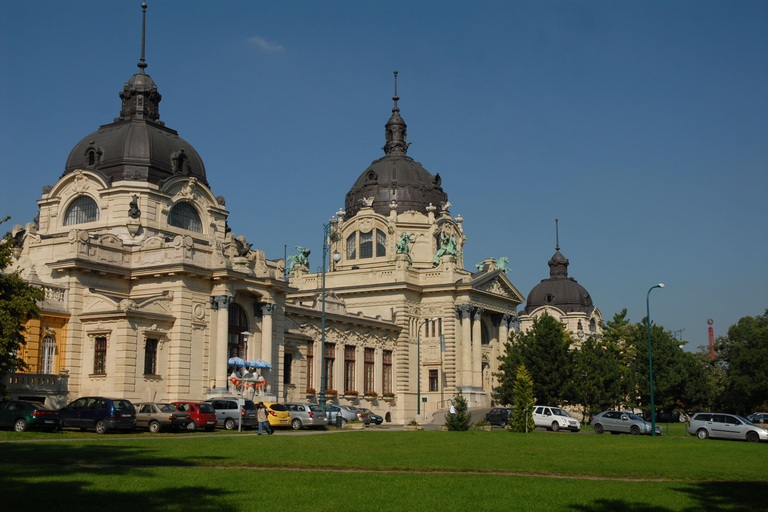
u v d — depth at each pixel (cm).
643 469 3784
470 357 11569
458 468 3603
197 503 2462
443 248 12175
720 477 3600
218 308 7619
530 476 3419
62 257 7319
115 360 6919
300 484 2912
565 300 16975
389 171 13112
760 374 11212
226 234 9162
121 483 2795
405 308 11519
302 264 12581
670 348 12025
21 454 3619
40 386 6569
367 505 2522
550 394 9856
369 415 9212
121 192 8081
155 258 7531
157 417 5747
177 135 8944
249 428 6644
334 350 10375
